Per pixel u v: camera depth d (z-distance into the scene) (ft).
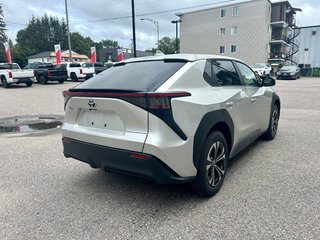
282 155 15.34
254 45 135.03
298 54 148.56
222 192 11.15
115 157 9.61
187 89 9.89
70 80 86.12
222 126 11.47
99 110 10.15
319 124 22.91
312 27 142.92
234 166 13.88
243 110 13.01
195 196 10.94
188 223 9.11
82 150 10.68
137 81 9.94
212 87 11.18
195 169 9.90
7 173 13.65
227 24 141.08
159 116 8.90
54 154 16.52
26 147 17.97
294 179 12.16
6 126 24.66
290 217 9.20
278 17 141.38
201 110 9.87
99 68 85.35
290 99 39.83
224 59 13.05
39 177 13.14
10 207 10.37
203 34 149.38
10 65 68.03
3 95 48.57
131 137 9.23
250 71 15.61
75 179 12.87
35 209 10.20
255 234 8.38
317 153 15.52
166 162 9.02
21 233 8.76
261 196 10.68
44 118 28.50
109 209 10.13
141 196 11.09
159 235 8.52
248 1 133.18
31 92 53.06
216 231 8.61
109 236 8.54
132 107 9.16
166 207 10.18
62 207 10.33
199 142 9.83
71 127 11.16
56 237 8.54
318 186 11.42
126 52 202.39
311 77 118.11
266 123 16.79
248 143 14.64
